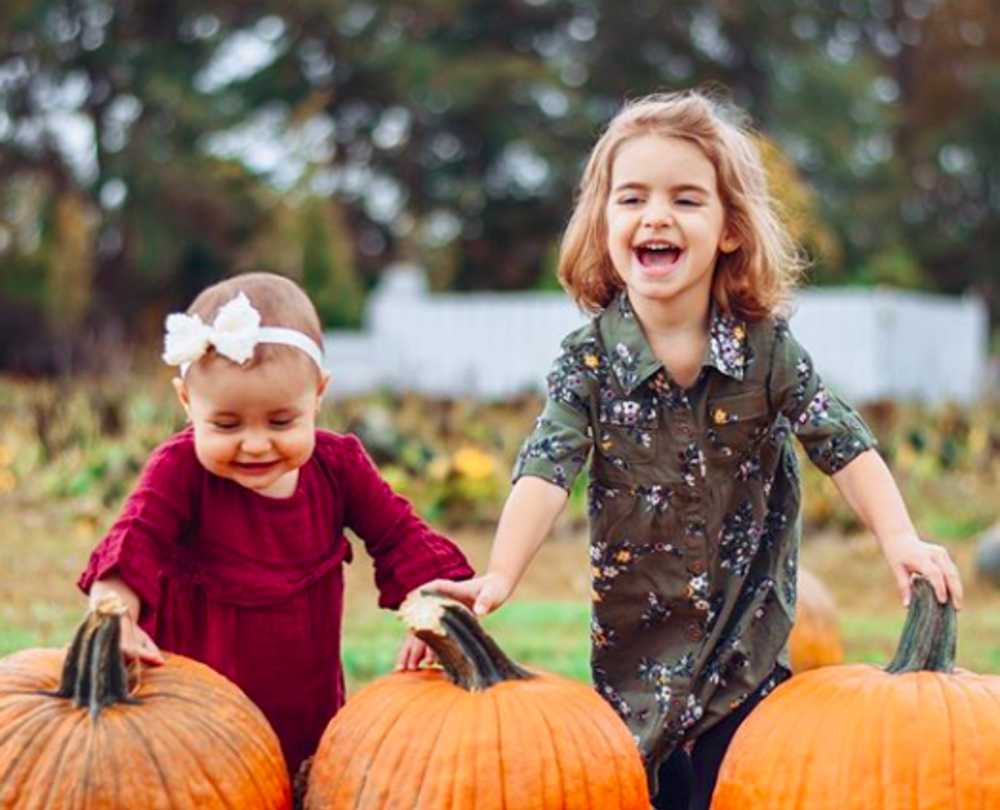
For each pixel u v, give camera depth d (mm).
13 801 3432
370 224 40844
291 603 4262
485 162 40250
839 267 37188
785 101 39250
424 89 37094
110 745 3496
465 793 3572
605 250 4602
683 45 39938
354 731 3758
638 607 4648
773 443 4590
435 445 14562
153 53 34781
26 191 34375
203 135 34688
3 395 17906
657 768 4648
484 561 10680
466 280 41500
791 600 4680
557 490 4391
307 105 35812
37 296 34156
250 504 4219
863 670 3953
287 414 4012
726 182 4430
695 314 4473
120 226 34125
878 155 42656
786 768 3797
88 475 12562
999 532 10875
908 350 24875
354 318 33094
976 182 47062
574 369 4539
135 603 3975
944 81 46000
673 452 4488
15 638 7230
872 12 44906
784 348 4508
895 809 3615
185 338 3938
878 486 4410
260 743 3723
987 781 3605
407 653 4215
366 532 4477
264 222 33688
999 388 25516
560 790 3613
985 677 3881
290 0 35938
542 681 3842
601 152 4559
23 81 34344
